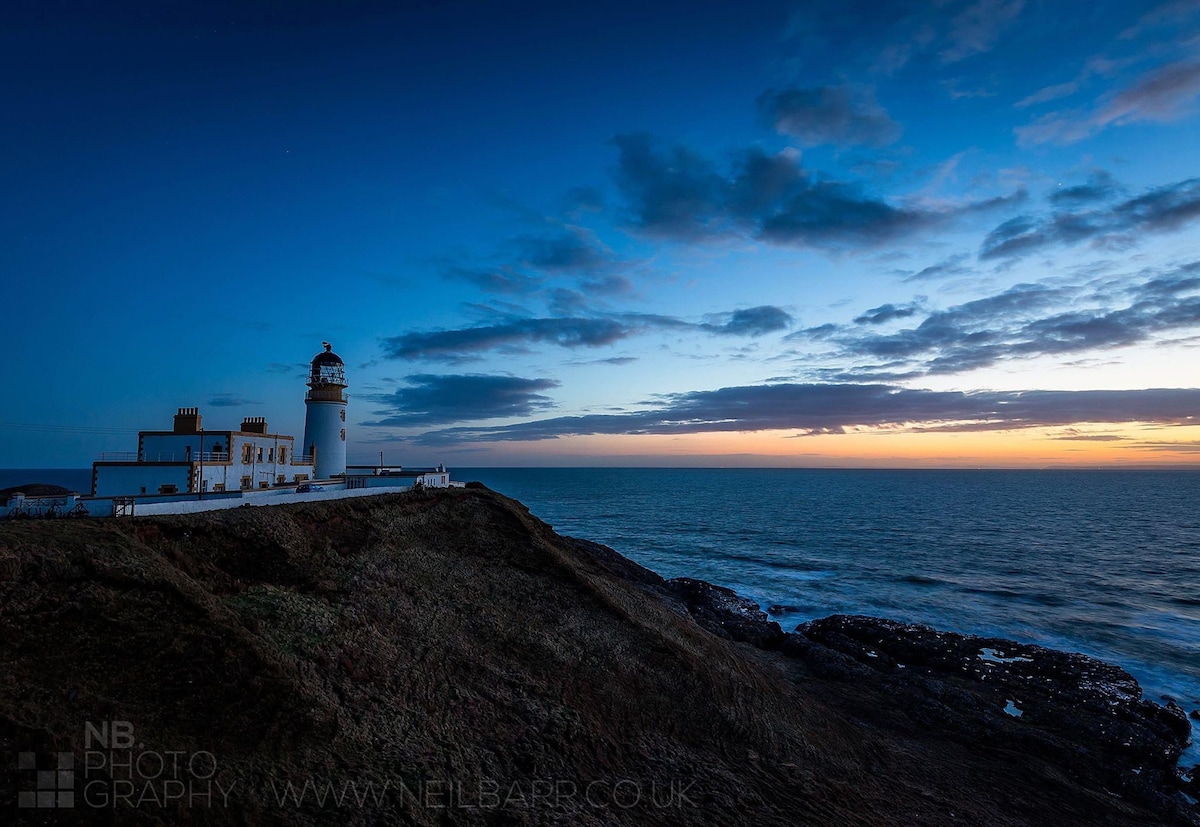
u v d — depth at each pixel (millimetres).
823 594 57062
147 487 30391
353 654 19797
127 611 15469
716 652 30922
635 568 54438
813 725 26625
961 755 27047
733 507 149000
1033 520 120875
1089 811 23312
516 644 24656
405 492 34031
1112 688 33562
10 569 14578
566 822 16422
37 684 12883
